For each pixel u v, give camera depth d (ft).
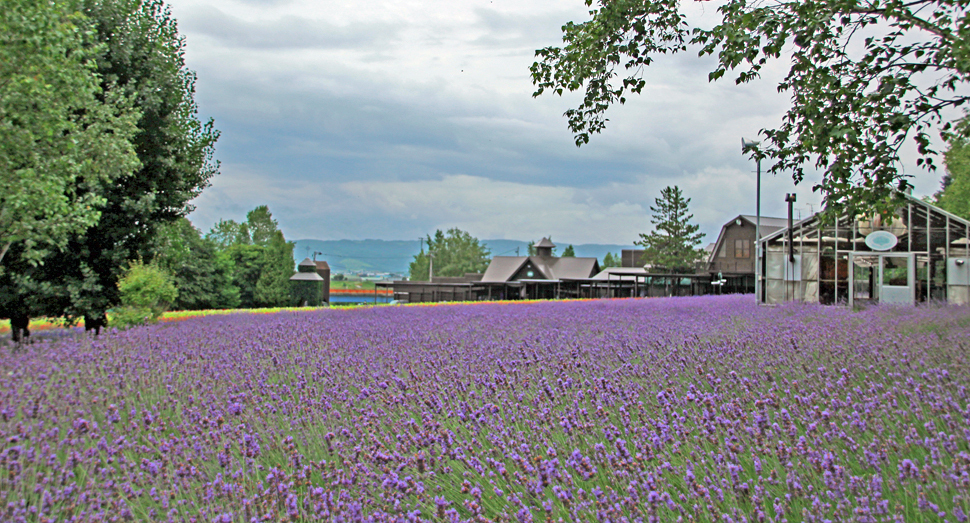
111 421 16.87
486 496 12.20
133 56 64.44
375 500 12.05
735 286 181.06
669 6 25.53
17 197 42.45
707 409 16.17
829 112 22.24
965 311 47.39
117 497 12.60
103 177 51.29
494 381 20.65
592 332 39.55
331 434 15.01
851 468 12.49
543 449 14.02
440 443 14.57
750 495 11.04
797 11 21.35
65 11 44.88
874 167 22.67
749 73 24.27
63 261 63.05
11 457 13.39
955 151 104.63
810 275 83.25
